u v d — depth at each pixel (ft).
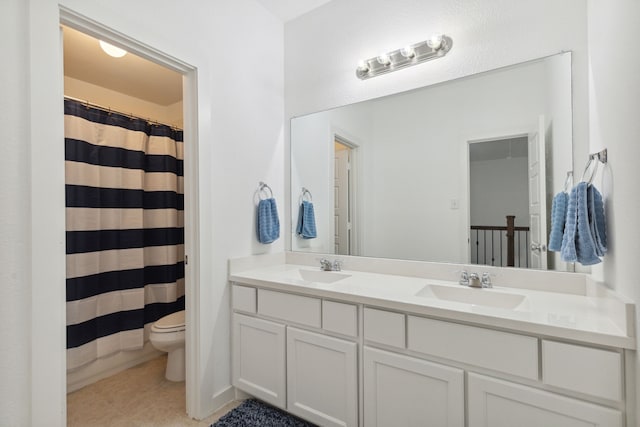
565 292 4.59
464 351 3.76
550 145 4.82
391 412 4.29
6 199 3.43
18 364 3.48
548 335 3.28
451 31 5.67
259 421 5.40
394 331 4.26
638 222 2.81
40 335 3.61
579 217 3.60
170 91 9.62
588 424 3.09
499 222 5.25
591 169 4.34
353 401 4.60
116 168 7.48
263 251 7.06
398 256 6.22
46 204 3.68
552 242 4.11
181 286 8.87
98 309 7.04
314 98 7.31
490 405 3.60
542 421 3.31
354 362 4.59
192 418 5.59
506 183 5.20
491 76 5.33
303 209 7.46
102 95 9.27
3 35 3.42
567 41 4.68
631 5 2.89
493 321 3.55
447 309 3.84
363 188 6.64
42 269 3.64
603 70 3.79
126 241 7.62
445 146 5.76
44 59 3.67
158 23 4.99
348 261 6.74
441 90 5.79
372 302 4.42
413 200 6.08
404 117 6.18
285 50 7.75
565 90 4.68
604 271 3.88
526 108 5.03
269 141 7.30
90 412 5.78
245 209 6.63
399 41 6.21
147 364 7.91
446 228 5.74
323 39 7.18
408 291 4.76
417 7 6.01
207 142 5.70
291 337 5.27
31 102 3.56
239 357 6.01
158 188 8.42
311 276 6.66
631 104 2.92
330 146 7.06
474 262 5.47
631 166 2.95
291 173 7.66
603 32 3.78
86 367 6.82
